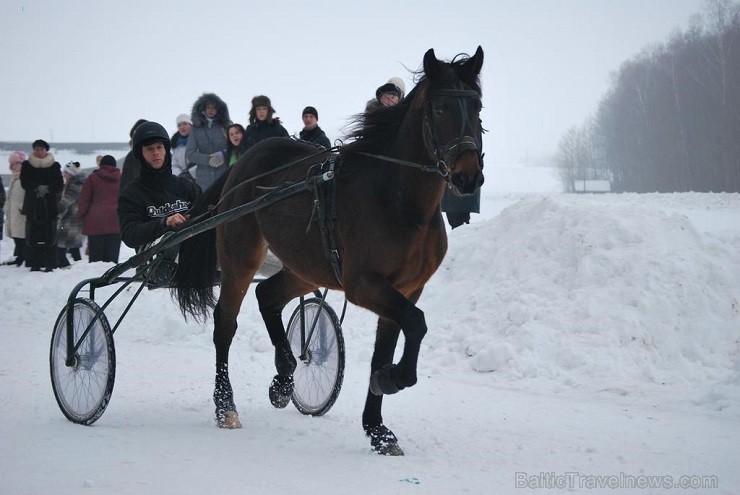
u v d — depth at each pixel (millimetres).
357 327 9703
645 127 58656
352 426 6098
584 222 9219
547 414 6328
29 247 15281
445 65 5227
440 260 5504
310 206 5836
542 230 9430
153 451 5199
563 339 7969
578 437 5629
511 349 7906
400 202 5258
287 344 6738
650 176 58250
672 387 7121
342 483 4582
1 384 7434
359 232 5363
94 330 5988
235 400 7059
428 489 4484
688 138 53656
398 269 5316
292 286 6777
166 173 6914
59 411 6473
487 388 7320
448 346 8500
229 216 6020
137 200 6801
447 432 5801
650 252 8625
